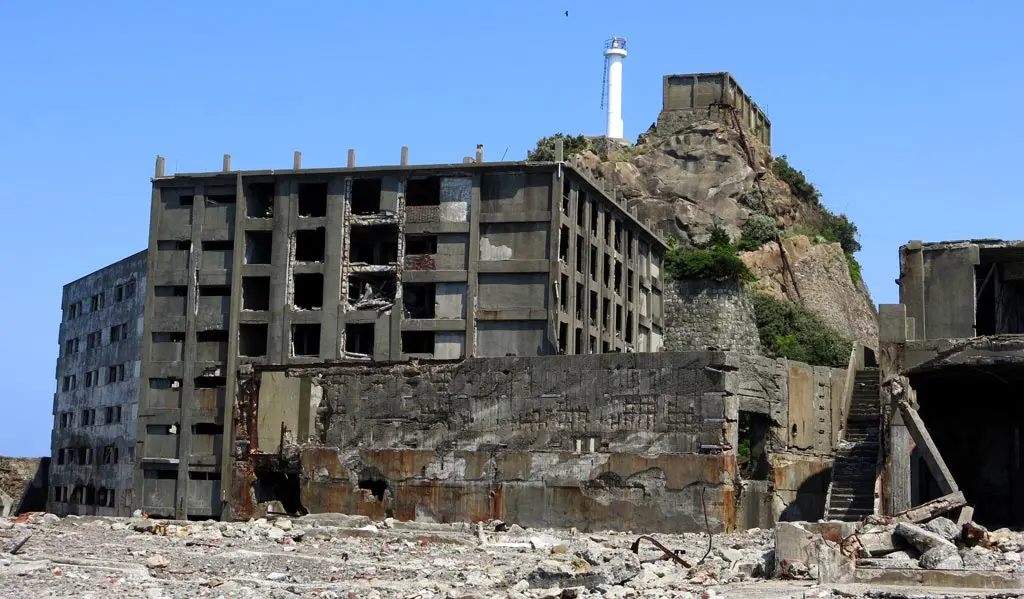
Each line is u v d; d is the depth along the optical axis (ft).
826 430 183.42
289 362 228.84
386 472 186.70
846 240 367.66
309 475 192.65
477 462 180.55
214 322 235.40
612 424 173.06
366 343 234.58
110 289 284.41
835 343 311.06
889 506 148.77
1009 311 176.35
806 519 178.09
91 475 282.77
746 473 181.06
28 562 99.50
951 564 96.43
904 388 151.84
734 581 96.63
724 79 346.54
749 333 300.61
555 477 174.91
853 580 94.02
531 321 220.84
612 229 254.47
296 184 234.79
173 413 235.20
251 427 203.62
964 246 160.76
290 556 112.78
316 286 241.76
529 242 223.30
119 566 100.78
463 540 136.15
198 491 230.89
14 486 325.42
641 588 88.02
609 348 251.60
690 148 336.90
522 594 84.89
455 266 225.56
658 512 167.94
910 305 161.89
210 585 90.22
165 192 243.19
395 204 229.86
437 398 185.68
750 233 325.42
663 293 293.02
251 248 237.86
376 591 87.61
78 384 298.15
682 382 169.58
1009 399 173.88
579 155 334.85
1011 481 172.55
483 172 226.17
